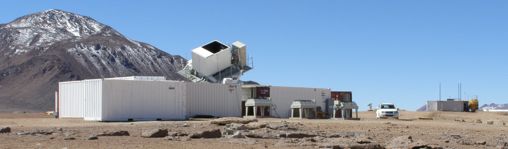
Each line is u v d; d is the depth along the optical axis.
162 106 68.06
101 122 60.06
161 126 49.78
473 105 132.12
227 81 77.69
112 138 33.88
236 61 85.25
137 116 65.81
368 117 92.94
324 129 49.78
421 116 105.50
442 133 46.84
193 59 84.19
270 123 51.69
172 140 33.06
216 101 76.00
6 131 39.44
